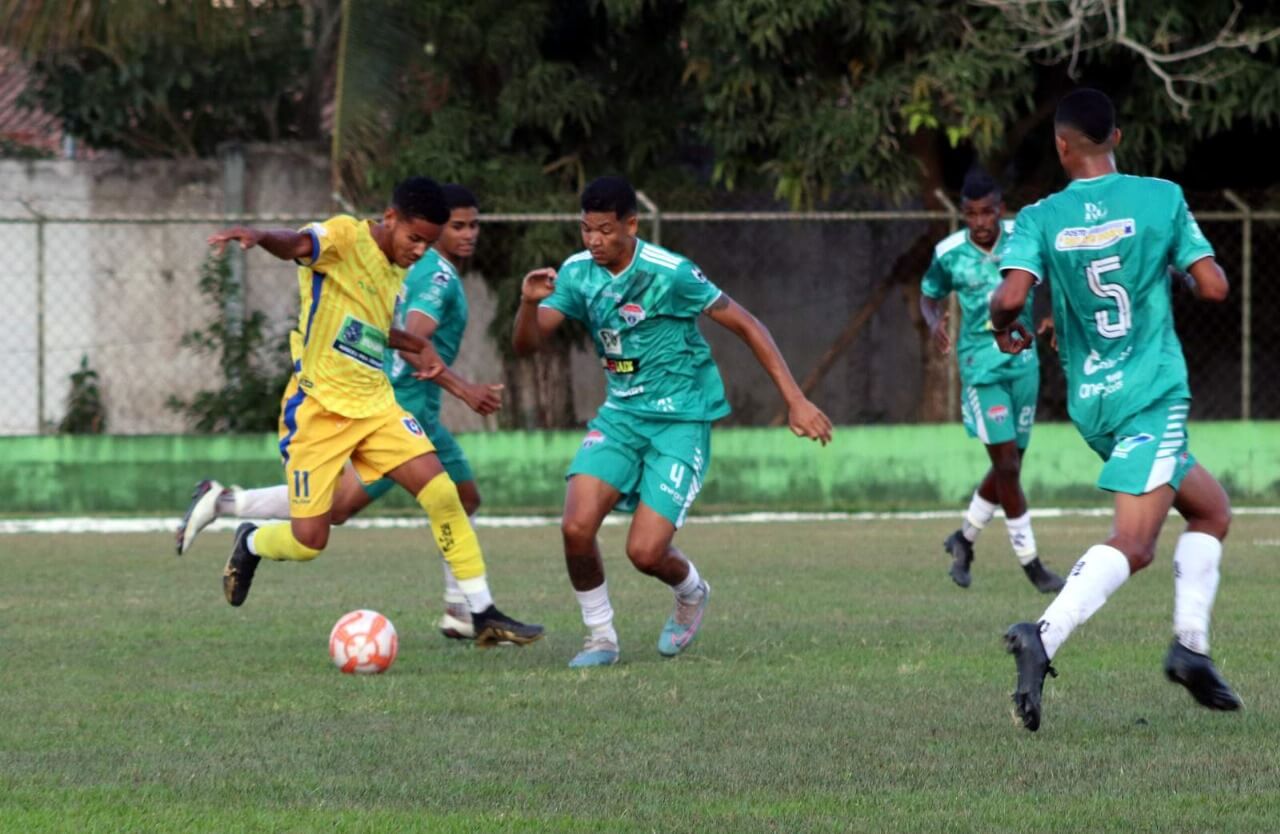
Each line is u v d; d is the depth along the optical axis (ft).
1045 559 133.69
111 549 143.33
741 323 78.79
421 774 55.36
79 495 181.16
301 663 80.07
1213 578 63.36
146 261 214.07
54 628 92.73
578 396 222.69
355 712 66.74
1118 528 61.93
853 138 189.57
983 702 68.23
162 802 51.44
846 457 188.65
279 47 234.58
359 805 51.06
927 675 75.20
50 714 66.28
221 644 86.58
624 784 53.72
